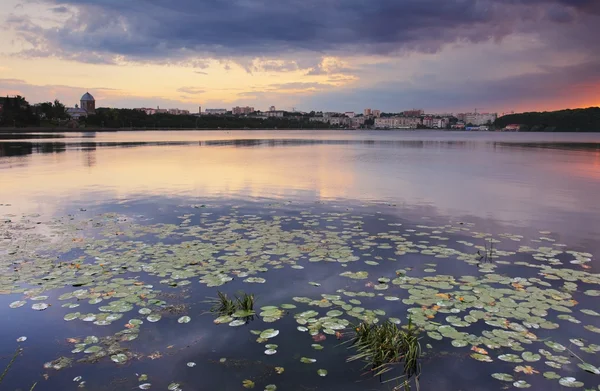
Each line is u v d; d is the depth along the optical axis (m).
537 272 7.58
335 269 7.67
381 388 4.30
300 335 5.32
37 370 4.57
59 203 14.16
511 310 5.98
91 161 31.34
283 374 4.52
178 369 4.61
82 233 10.06
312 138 101.88
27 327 5.47
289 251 8.67
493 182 20.28
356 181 20.39
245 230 10.42
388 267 7.80
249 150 48.44
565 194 16.64
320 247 8.99
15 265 7.71
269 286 6.87
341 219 11.83
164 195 15.91
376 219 11.88
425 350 5.00
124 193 16.34
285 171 25.08
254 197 15.55
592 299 6.40
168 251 8.61
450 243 9.50
